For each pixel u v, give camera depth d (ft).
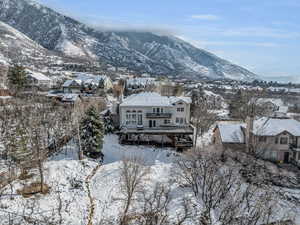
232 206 104.17
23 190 102.06
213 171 116.06
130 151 144.87
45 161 123.75
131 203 100.78
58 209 95.40
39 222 87.92
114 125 173.47
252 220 98.68
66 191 106.32
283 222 99.30
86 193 107.24
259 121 154.30
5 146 126.00
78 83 309.63
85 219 93.04
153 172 123.13
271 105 282.36
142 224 90.33
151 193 105.91
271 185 122.72
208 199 109.70
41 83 327.67
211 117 215.31
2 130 138.51
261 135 140.67
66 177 114.32
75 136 144.77
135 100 167.32
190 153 125.90
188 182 117.29
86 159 130.21
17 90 228.84
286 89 548.31
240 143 145.79
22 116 147.54
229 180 111.75
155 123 164.76
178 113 166.61
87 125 134.62
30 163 117.60
